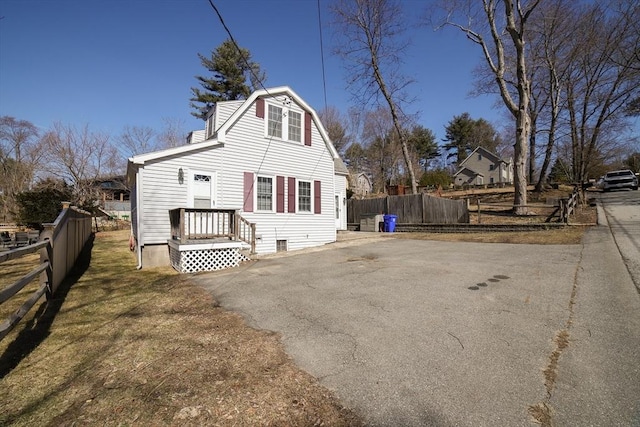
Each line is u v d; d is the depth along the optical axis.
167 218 9.65
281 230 12.20
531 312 4.22
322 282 6.34
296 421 2.37
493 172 49.03
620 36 20.19
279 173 12.23
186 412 2.47
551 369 2.91
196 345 3.67
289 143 12.56
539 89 24.98
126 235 18.47
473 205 20.11
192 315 4.71
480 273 6.30
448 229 14.86
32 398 2.73
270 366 3.15
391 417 2.38
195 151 10.20
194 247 8.01
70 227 8.34
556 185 25.72
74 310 5.06
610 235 8.91
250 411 2.48
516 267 6.59
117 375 3.06
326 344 3.60
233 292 5.91
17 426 2.37
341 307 4.80
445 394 2.62
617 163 42.91
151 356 3.43
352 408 2.49
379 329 3.94
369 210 20.05
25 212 17.66
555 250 7.97
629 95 22.73
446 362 3.11
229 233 9.71
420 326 3.97
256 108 11.63
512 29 14.43
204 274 7.69
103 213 24.28
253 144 11.52
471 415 2.37
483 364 3.04
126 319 4.61
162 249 9.49
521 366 2.98
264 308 4.92
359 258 8.91
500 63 15.55
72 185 27.53
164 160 9.66
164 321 4.49
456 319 4.13
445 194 27.83
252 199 11.42
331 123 45.50
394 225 17.25
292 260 9.12
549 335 3.56
